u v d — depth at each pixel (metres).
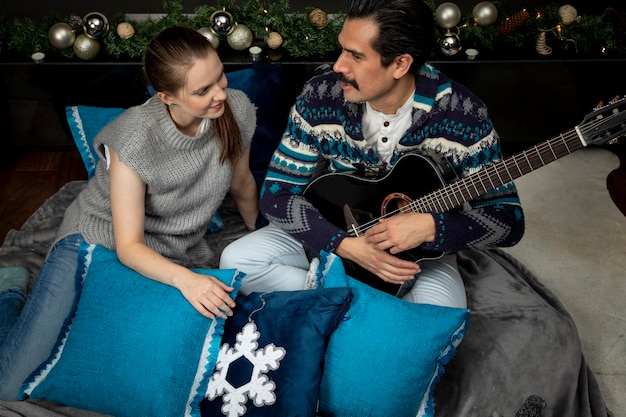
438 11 2.85
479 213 1.96
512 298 2.23
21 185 2.97
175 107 1.88
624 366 2.30
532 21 3.02
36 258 2.38
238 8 2.88
